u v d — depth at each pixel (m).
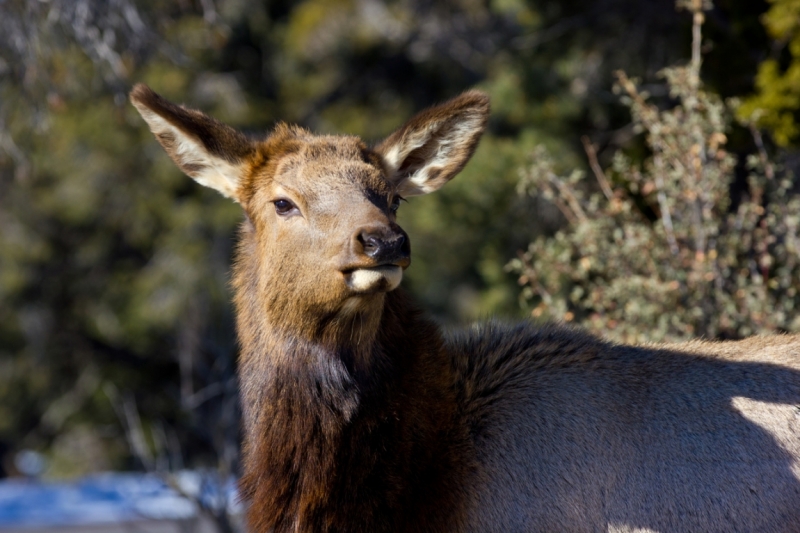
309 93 74.12
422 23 70.88
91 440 70.75
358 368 19.02
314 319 18.92
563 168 43.44
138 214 69.25
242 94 70.81
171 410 70.56
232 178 20.72
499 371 20.12
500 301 46.38
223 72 72.56
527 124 48.75
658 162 28.97
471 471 19.08
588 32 45.44
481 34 66.50
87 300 75.62
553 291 29.98
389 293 19.70
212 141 20.55
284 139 20.92
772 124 32.78
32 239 75.50
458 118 21.20
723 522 18.47
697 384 19.56
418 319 20.23
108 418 72.12
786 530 18.42
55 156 66.81
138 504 41.47
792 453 18.70
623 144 42.50
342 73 75.44
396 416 19.02
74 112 64.06
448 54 71.12
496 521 18.84
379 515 18.55
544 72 46.53
